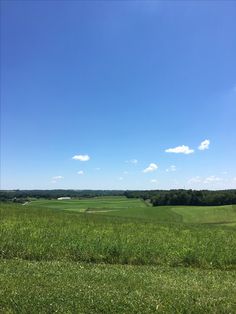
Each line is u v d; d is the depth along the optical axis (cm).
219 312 1009
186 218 8125
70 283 1234
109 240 2066
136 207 10862
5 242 1872
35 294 1075
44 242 1941
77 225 3056
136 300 1067
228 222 7575
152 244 2052
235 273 1642
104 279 1324
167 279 1388
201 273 1598
